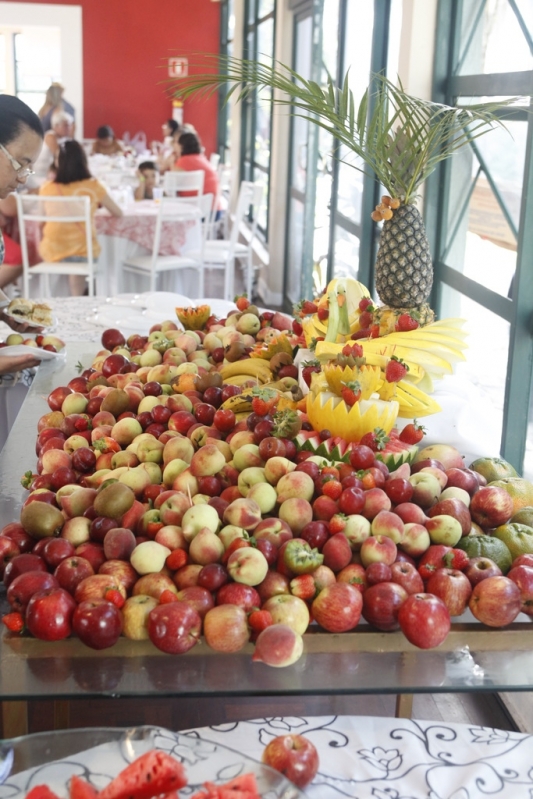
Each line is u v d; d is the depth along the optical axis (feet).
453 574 4.68
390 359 6.19
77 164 17.61
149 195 23.02
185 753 3.70
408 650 4.52
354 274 15.14
